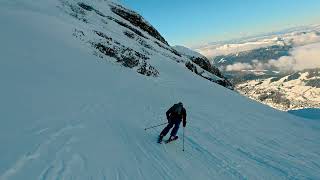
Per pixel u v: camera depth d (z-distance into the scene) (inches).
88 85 805.9
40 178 301.6
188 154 477.1
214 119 783.7
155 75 1312.7
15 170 304.7
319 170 492.4
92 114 571.8
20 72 680.4
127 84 986.1
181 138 559.8
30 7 1374.3
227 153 517.0
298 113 1537.9
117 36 1633.9
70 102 603.2
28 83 626.5
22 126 419.2
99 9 1979.6
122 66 1208.8
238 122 800.9
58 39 1105.4
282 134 746.2
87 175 330.6
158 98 915.4
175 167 410.0
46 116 486.3
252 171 447.2
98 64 1066.1
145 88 1002.1
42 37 1026.7
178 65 1710.1
